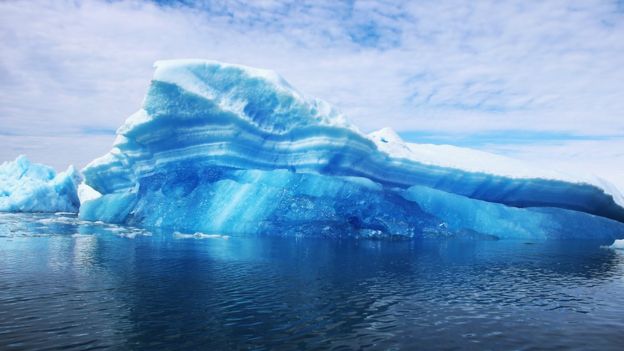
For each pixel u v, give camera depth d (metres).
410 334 6.61
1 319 6.80
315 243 18.83
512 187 26.92
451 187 26.78
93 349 5.62
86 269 11.05
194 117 22.70
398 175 25.81
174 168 24.97
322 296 8.83
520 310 8.27
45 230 21.73
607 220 29.44
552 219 27.67
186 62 22.14
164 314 7.25
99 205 30.03
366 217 23.00
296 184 23.06
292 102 21.98
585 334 6.91
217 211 23.41
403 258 14.77
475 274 12.06
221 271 11.25
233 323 6.87
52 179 50.47
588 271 13.19
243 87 22.22
